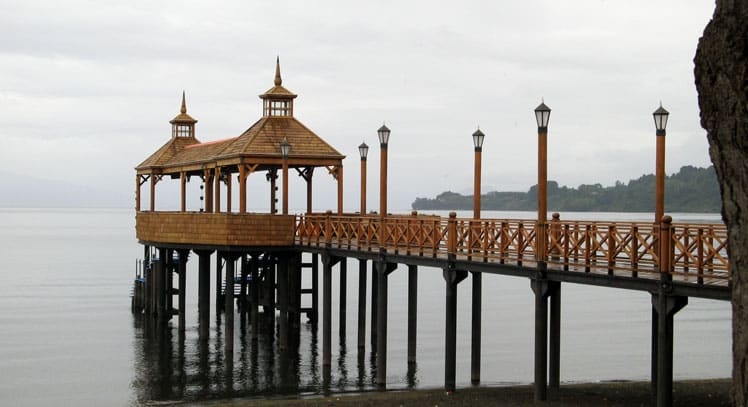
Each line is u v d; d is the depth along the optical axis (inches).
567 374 1197.1
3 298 2177.7
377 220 1045.8
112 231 7165.4
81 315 1843.0
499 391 951.6
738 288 414.9
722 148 426.0
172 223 1417.3
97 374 1200.2
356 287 2416.3
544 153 755.4
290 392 1044.5
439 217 1126.4
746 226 411.5
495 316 1850.4
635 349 1428.4
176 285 2487.7
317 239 1200.2
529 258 832.3
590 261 715.4
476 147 957.2
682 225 625.9
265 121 1408.7
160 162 1786.4
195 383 1118.4
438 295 2341.3
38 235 6210.6
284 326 1315.2
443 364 1233.4
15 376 1198.3
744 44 414.0
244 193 1336.1
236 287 1936.5
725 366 1284.4
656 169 732.0
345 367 1199.6
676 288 625.0
